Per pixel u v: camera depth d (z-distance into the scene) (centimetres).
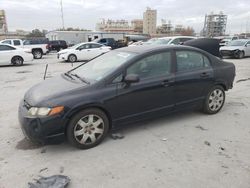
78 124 366
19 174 314
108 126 395
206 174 309
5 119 504
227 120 488
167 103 446
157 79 425
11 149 377
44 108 346
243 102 613
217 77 504
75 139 366
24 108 371
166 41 1652
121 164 334
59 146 386
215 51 1132
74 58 1756
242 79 935
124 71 398
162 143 392
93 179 302
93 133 380
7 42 2011
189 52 474
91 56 1811
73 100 356
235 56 1855
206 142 394
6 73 1166
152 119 452
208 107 508
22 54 1509
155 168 323
